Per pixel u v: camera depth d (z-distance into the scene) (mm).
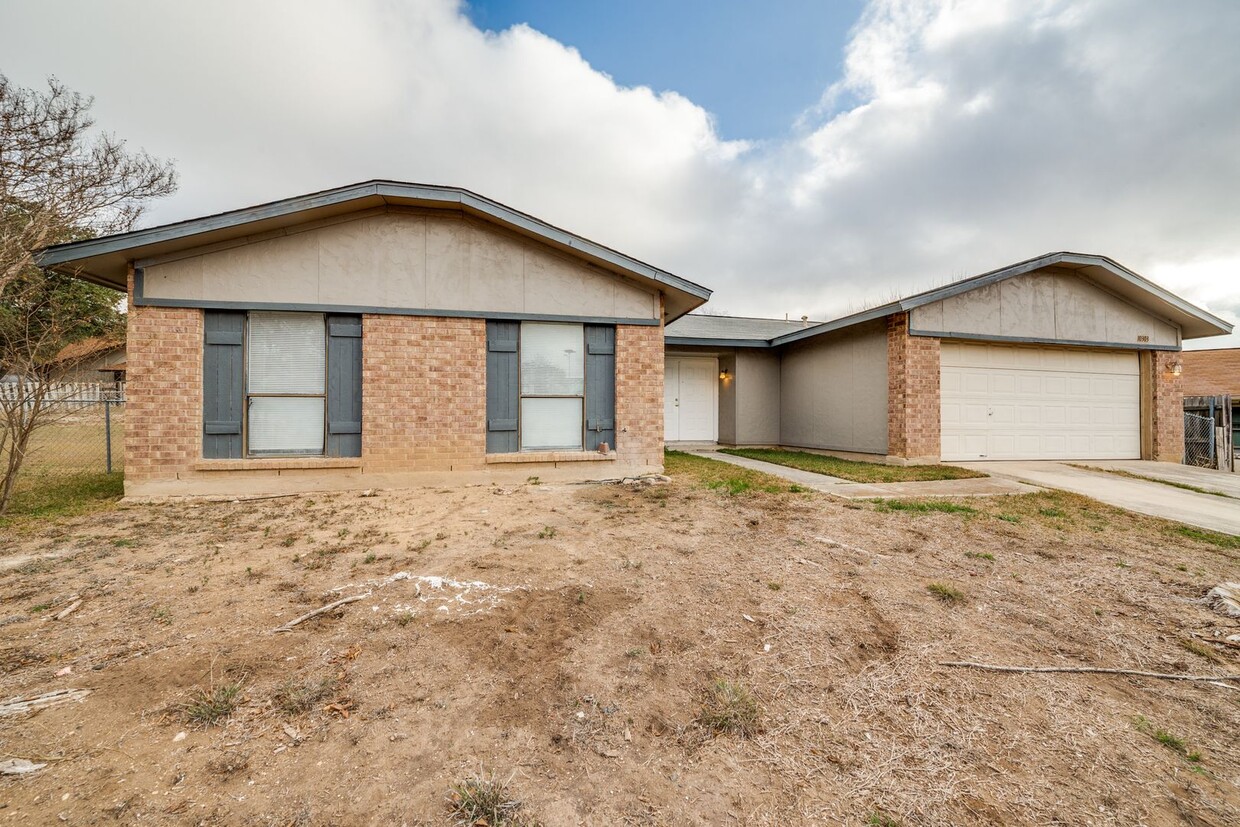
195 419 6691
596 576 3842
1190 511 6266
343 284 7164
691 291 8219
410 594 3461
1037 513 6031
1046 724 2211
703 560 4242
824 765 1943
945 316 9977
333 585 3619
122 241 6227
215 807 1664
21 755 1869
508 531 5070
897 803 1749
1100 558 4441
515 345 7848
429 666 2590
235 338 6902
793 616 3211
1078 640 2979
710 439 14508
